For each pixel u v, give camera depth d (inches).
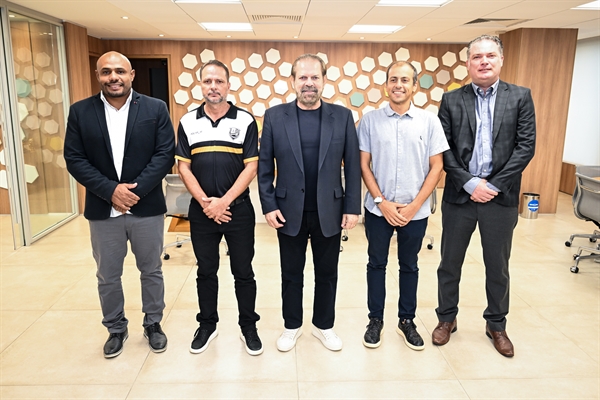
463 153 95.9
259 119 307.3
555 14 195.2
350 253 172.7
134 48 296.2
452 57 303.1
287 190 92.7
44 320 117.6
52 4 183.5
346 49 300.5
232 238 96.8
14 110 176.4
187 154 95.3
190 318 118.7
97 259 98.3
